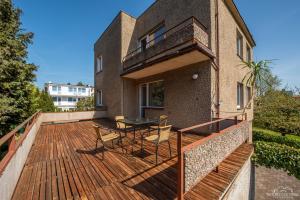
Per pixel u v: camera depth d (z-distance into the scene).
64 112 10.33
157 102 8.24
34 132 5.79
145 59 7.41
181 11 6.78
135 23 10.21
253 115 11.42
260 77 7.04
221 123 5.48
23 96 8.95
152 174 3.01
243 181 3.83
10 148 2.51
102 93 12.46
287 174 5.25
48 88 34.81
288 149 5.31
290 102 10.59
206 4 5.80
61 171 3.18
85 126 8.77
